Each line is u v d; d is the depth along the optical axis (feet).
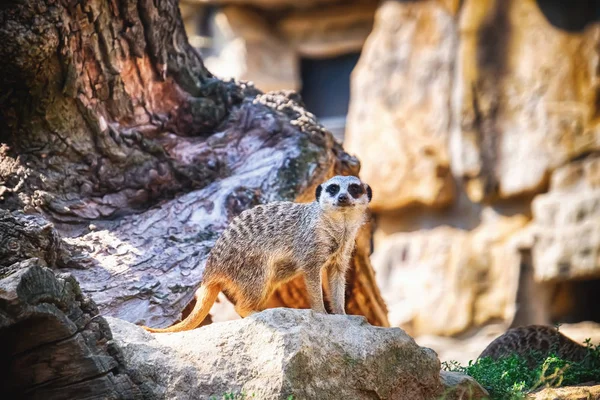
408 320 69.51
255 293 27.27
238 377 20.57
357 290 40.60
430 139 71.15
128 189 32.71
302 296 38.42
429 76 71.87
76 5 30.55
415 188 71.15
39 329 19.83
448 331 68.44
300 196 34.19
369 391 21.66
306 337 20.99
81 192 31.73
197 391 20.39
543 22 67.31
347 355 21.54
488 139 68.64
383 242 74.43
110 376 20.24
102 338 20.70
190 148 34.55
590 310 68.33
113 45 32.30
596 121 64.85
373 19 79.51
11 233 25.66
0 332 19.31
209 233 31.40
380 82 74.54
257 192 33.19
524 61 67.82
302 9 79.87
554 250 64.13
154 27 33.45
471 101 69.10
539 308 66.18
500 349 33.22
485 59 69.05
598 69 64.80
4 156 30.91
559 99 66.18
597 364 31.07
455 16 71.00
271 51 81.00
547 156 65.87
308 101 83.92
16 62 29.55
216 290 27.37
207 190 33.24
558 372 28.48
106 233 30.48
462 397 23.63
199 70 36.65
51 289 19.77
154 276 28.78
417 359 22.76
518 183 67.10
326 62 83.15
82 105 31.71
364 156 74.23
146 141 33.50
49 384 20.24
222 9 78.79
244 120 36.14
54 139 31.55
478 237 69.21
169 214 32.07
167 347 21.20
